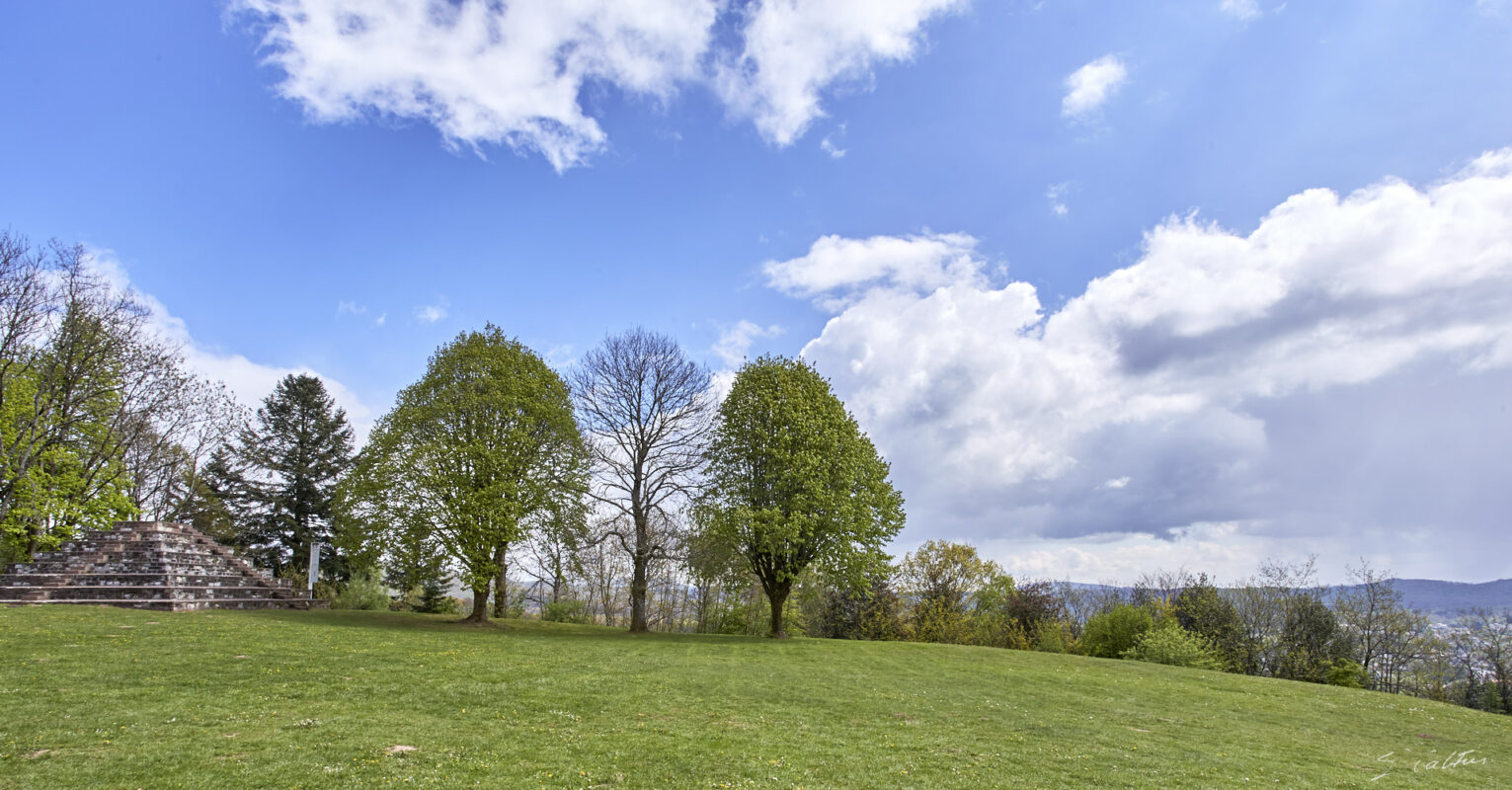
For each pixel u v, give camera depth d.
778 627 34.31
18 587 26.81
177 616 24.39
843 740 13.70
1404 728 19.92
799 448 32.50
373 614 34.19
